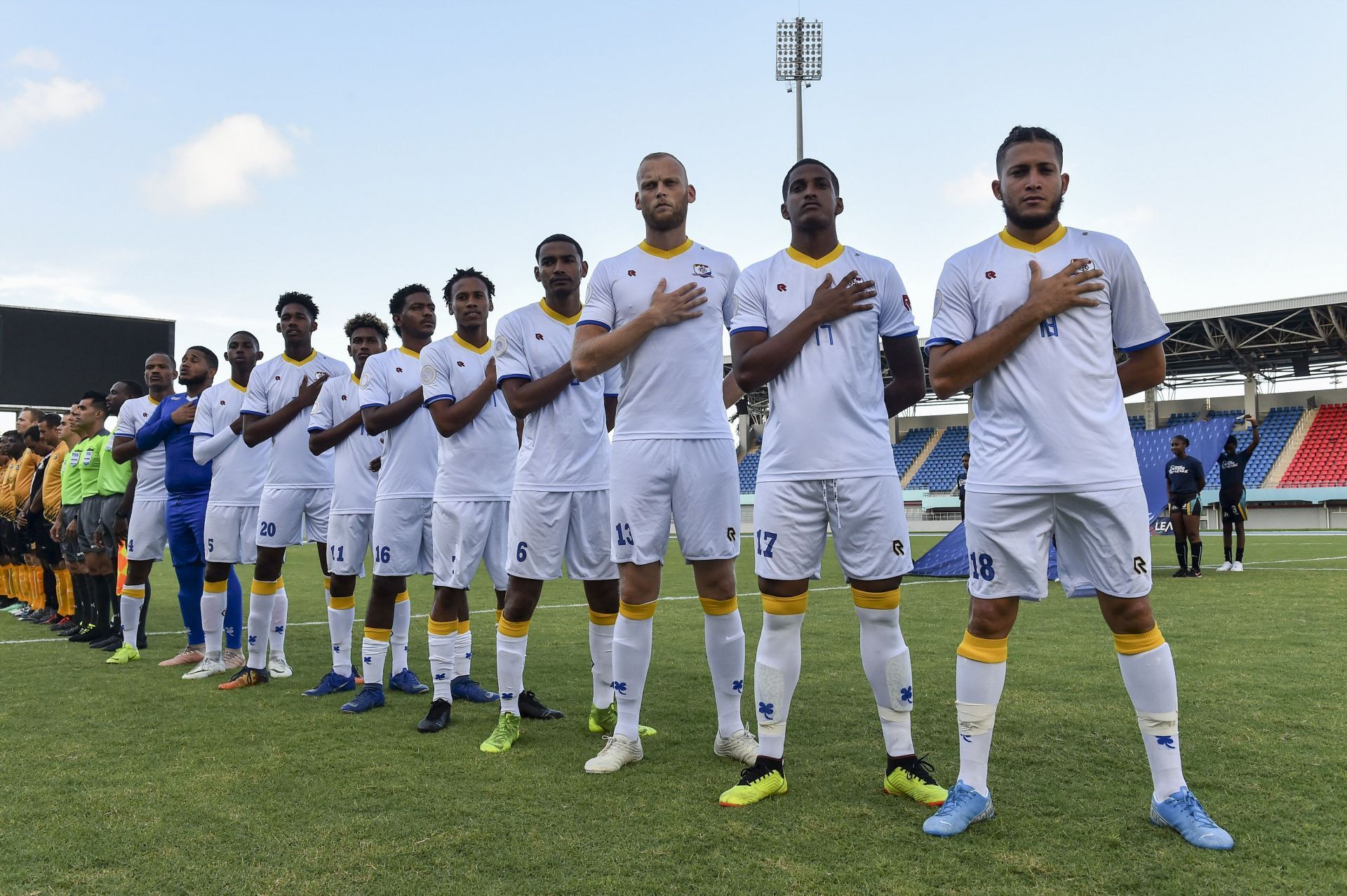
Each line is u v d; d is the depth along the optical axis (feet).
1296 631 19.29
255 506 17.53
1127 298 8.66
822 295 9.45
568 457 12.27
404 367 15.30
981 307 8.76
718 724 11.02
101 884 7.04
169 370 20.93
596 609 12.58
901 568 9.36
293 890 6.88
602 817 8.55
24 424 33.40
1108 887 6.79
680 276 11.34
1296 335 89.25
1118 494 8.14
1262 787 9.03
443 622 13.06
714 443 11.01
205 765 10.51
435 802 9.04
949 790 9.18
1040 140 8.63
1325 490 88.84
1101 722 11.75
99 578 22.41
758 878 7.00
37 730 12.40
